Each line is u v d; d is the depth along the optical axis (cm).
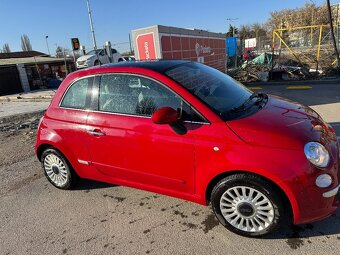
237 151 286
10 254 325
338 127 638
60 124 412
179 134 316
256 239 306
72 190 450
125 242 324
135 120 347
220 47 2045
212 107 311
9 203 434
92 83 387
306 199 274
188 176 324
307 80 1365
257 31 5869
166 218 357
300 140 278
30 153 648
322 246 287
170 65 372
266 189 283
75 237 341
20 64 2511
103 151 379
